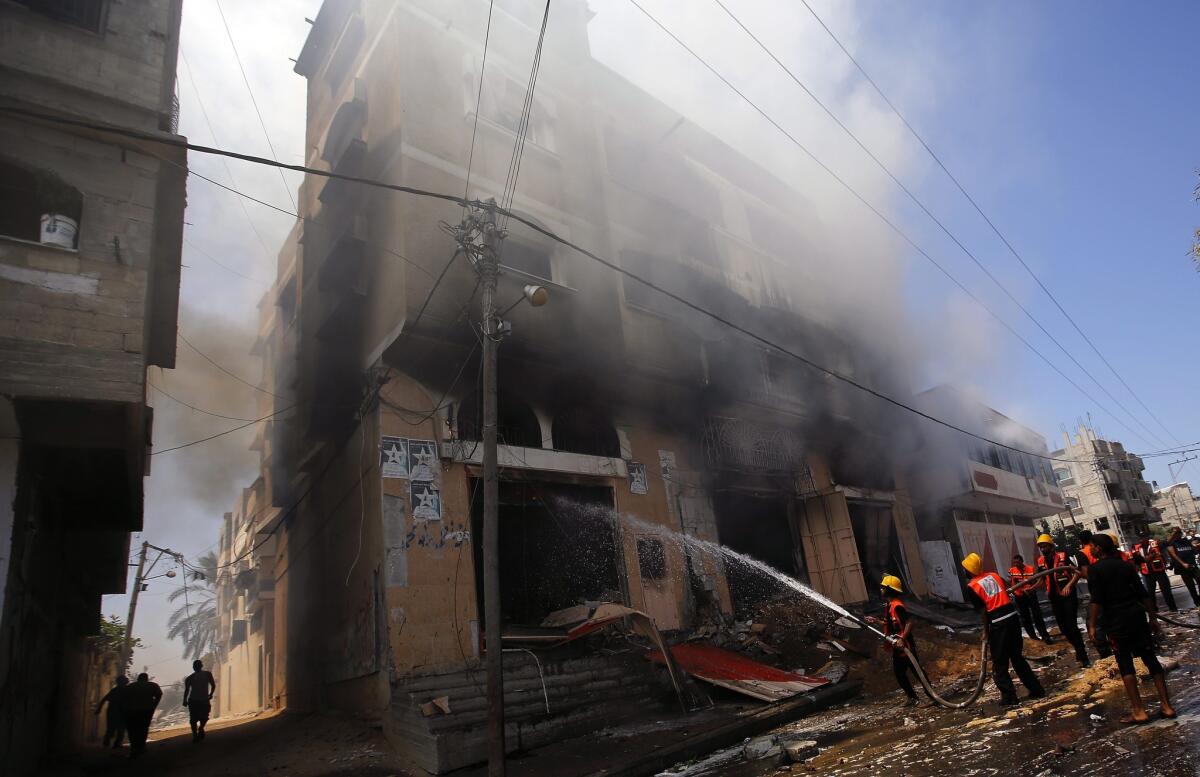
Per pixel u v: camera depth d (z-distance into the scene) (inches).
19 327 295.0
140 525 452.8
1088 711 253.1
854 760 248.7
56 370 297.0
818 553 705.6
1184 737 195.3
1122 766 178.9
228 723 740.0
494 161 540.1
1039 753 207.2
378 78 546.3
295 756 375.6
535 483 494.3
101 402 302.7
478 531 457.1
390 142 505.0
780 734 339.0
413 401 452.4
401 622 393.7
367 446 456.4
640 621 427.5
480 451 462.6
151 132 345.7
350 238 497.0
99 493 390.3
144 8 362.6
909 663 350.6
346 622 470.3
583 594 510.0
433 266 466.3
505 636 414.9
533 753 343.6
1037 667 409.1
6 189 318.3
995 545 1084.5
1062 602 377.4
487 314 332.8
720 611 566.3
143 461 380.2
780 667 500.7
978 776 195.3
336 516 526.9
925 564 875.4
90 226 322.3
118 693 541.3
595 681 410.6
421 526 422.0
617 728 377.4
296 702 623.8
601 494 538.0
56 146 323.6
